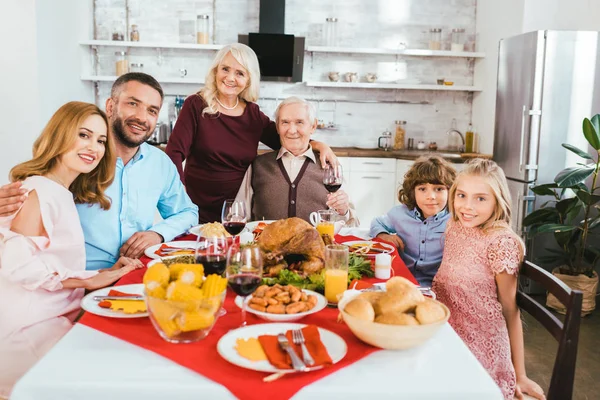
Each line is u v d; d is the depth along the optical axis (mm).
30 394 1010
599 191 4395
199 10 6031
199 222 3236
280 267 1708
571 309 1424
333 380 1051
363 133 6316
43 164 1809
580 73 4340
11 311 1657
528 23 5035
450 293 1902
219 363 1106
